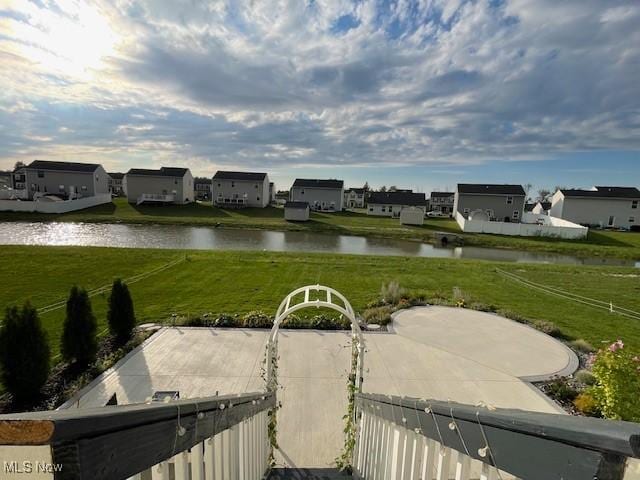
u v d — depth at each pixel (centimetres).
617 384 461
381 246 2455
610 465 69
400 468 228
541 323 890
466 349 754
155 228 2831
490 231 3077
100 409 86
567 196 3912
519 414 100
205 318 849
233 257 1688
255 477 311
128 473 95
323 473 405
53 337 733
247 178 4606
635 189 4016
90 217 3134
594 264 2075
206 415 159
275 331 468
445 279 1391
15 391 516
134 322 763
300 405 547
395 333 828
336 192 4778
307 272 1406
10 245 1761
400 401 225
